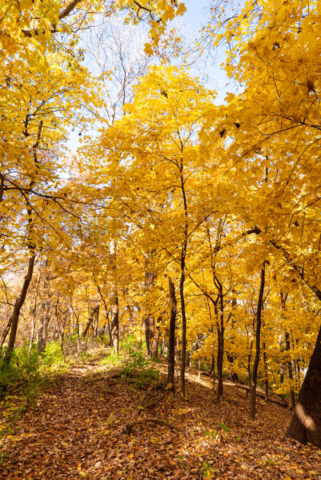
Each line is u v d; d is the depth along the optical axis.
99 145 6.05
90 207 4.41
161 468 3.96
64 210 4.19
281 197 3.46
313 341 9.70
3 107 3.76
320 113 2.53
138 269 7.72
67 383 8.16
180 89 5.64
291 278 3.80
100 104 5.71
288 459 4.43
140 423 5.52
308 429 5.12
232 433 5.43
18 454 4.29
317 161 3.27
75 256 4.26
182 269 7.32
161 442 4.78
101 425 5.47
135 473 3.85
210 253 7.60
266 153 3.99
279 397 15.14
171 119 6.01
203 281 9.70
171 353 8.09
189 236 6.88
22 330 20.45
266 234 3.82
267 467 4.05
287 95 2.57
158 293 8.98
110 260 4.57
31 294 12.84
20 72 4.46
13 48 2.85
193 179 7.41
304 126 2.88
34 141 7.05
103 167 6.14
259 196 3.84
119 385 7.91
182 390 7.39
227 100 2.87
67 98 5.71
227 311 11.12
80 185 4.03
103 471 3.93
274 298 10.84
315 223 3.67
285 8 2.30
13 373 7.24
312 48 2.28
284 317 10.41
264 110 2.65
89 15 5.97
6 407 6.13
